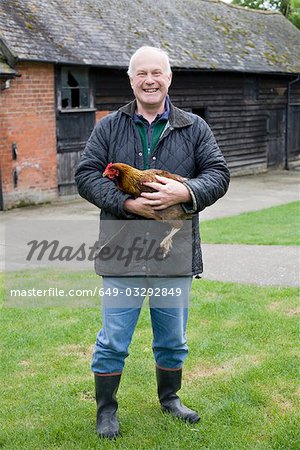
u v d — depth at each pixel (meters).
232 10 25.02
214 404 4.03
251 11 26.30
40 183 15.05
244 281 7.09
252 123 22.77
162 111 3.53
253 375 4.40
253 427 3.72
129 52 16.67
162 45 18.39
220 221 12.09
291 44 25.39
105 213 3.53
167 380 3.87
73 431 3.71
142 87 3.42
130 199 3.37
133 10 19.47
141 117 3.51
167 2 21.80
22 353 4.91
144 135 3.54
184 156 3.54
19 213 13.58
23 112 14.41
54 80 15.07
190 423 3.79
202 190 3.37
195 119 3.61
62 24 15.98
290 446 3.49
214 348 4.93
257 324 5.45
